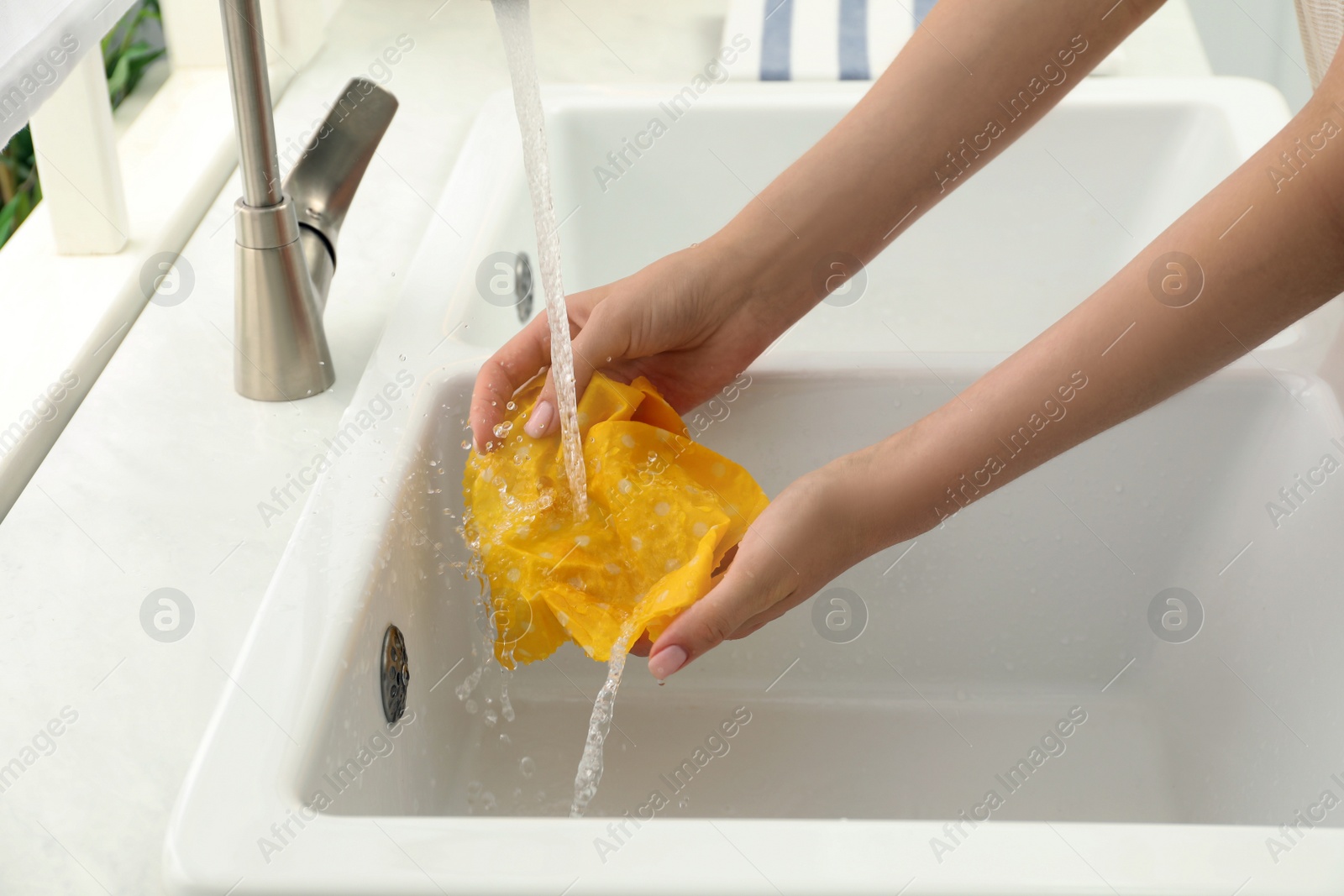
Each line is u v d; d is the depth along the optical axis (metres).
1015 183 1.11
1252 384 0.74
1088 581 0.81
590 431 0.68
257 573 0.65
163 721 0.56
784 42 1.19
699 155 1.10
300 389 0.78
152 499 0.70
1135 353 0.57
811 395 0.77
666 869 0.44
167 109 1.21
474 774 0.75
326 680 0.55
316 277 0.78
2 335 0.89
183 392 0.79
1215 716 0.75
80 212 0.98
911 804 0.74
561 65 1.23
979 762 0.77
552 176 1.06
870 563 0.81
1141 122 1.08
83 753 0.55
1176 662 0.79
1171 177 1.08
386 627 0.63
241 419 0.76
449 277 0.86
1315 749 0.65
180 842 0.46
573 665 0.81
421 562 0.70
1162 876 0.43
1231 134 1.02
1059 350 0.58
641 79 1.20
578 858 0.45
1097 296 0.58
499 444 0.69
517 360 0.72
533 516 0.66
